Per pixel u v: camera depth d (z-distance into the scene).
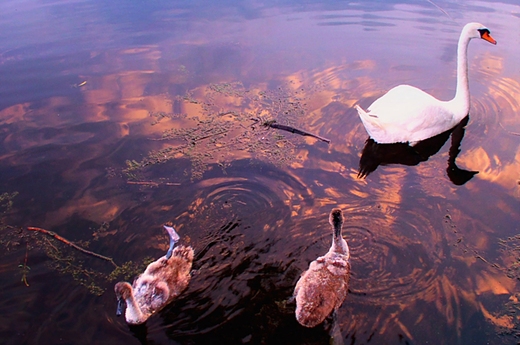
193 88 3.43
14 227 2.29
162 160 2.71
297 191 2.44
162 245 2.19
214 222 2.29
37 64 3.75
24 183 2.55
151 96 3.35
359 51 3.84
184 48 3.95
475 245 2.08
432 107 2.77
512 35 3.87
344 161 2.64
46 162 2.71
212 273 2.04
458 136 2.83
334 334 1.76
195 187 2.50
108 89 3.42
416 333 1.74
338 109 3.12
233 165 2.65
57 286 1.98
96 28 4.36
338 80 3.46
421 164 2.60
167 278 1.94
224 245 2.17
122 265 2.10
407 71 3.53
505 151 2.64
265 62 3.73
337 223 1.98
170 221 2.31
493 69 3.48
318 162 2.64
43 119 3.09
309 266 2.04
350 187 2.45
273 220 2.28
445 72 3.48
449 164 2.58
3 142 2.88
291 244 2.16
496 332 1.73
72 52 3.93
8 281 2.01
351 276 2.00
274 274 2.02
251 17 4.53
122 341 1.76
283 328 1.79
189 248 2.10
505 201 2.30
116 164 2.69
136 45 4.02
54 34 4.26
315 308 1.79
